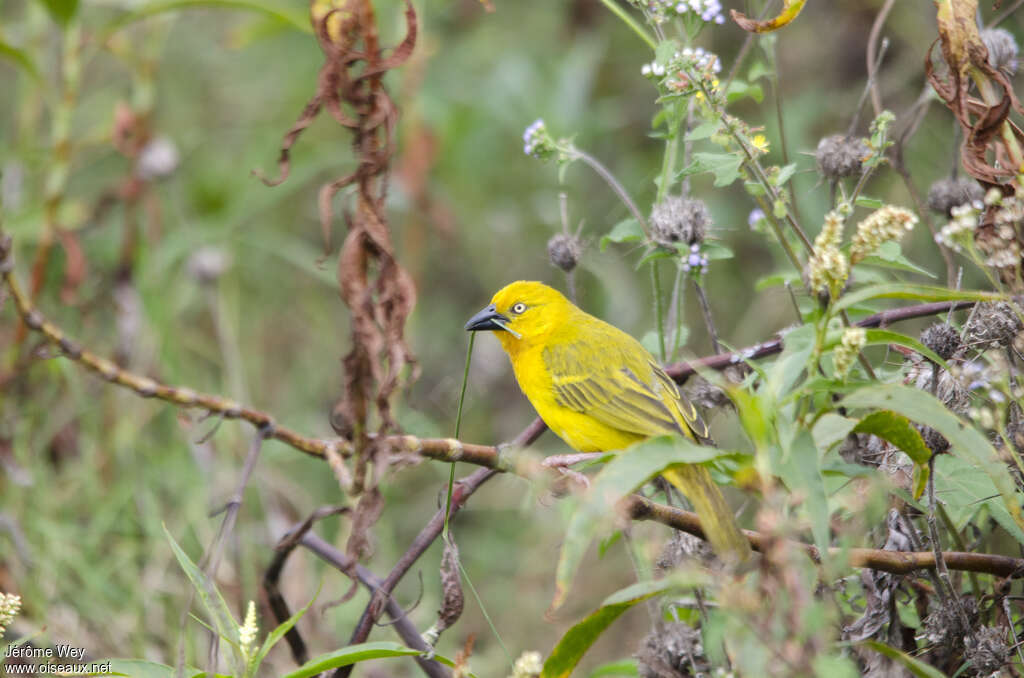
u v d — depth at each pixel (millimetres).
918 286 5539
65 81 11883
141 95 13219
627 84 15883
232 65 17172
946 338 6867
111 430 11906
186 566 6156
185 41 17406
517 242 15133
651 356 8859
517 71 15047
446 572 6770
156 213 13258
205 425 12203
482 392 14398
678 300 8859
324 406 14117
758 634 5234
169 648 10234
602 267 13453
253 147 15867
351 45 6656
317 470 13266
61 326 12742
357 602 11164
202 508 11406
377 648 6293
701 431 8289
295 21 11562
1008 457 6957
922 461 6102
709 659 7066
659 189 8383
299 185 15688
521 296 9414
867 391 5426
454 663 6430
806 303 8883
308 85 16406
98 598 10562
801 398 6012
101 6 14938
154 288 12773
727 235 14281
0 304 7250
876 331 5891
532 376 9211
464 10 16484
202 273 13078
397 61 6645
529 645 11531
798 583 5223
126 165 15617
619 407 8609
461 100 15320
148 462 11828
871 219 5480
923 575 7285
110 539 11414
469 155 15305
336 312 15367
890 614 6789
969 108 7133
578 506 5145
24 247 13602
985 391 7531
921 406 5375
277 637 6195
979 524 7867
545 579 12016
